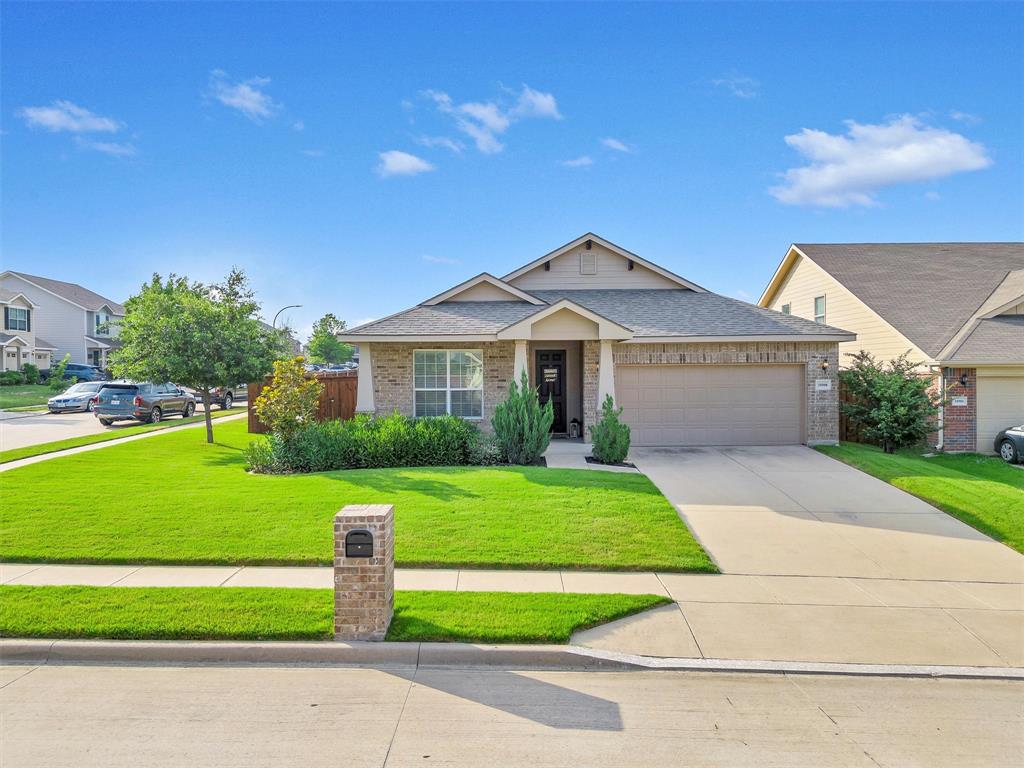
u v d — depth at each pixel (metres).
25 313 46.66
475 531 8.50
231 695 4.82
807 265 23.70
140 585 6.77
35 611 5.98
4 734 4.27
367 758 4.01
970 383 16.30
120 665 5.31
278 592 6.55
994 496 10.62
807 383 16.12
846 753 4.13
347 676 5.16
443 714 4.57
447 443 13.57
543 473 12.04
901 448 16.50
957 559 8.02
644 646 5.62
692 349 16.05
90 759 3.98
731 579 7.29
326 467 13.02
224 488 10.95
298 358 13.75
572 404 18.00
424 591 6.67
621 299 18.61
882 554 8.20
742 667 5.29
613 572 7.43
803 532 9.07
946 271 21.42
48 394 37.62
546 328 15.32
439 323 16.45
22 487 11.16
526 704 4.73
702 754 4.09
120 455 15.45
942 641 5.79
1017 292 18.25
